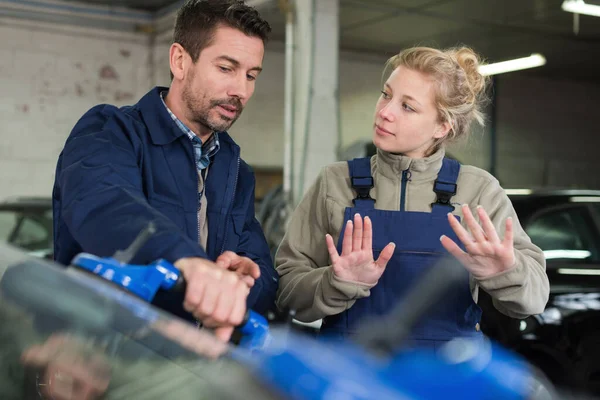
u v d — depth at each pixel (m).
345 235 1.46
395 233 1.61
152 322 0.85
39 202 5.42
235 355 0.79
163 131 1.49
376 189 1.69
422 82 1.62
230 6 1.44
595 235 3.80
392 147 1.64
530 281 1.51
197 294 0.91
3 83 9.02
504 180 12.59
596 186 13.39
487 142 12.47
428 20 9.16
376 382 0.73
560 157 13.12
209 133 1.55
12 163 9.12
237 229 1.59
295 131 6.47
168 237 1.00
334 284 1.47
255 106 10.62
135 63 9.68
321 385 0.70
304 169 6.41
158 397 0.78
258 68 1.49
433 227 1.61
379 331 1.14
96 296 0.87
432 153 1.71
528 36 9.91
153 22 9.66
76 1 9.22
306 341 0.87
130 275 0.89
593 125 13.42
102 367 0.85
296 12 6.49
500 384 0.78
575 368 3.47
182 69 1.49
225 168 1.59
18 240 5.11
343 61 11.09
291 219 1.79
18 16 8.97
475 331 1.61
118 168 1.32
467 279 1.55
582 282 3.56
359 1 8.29
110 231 1.09
